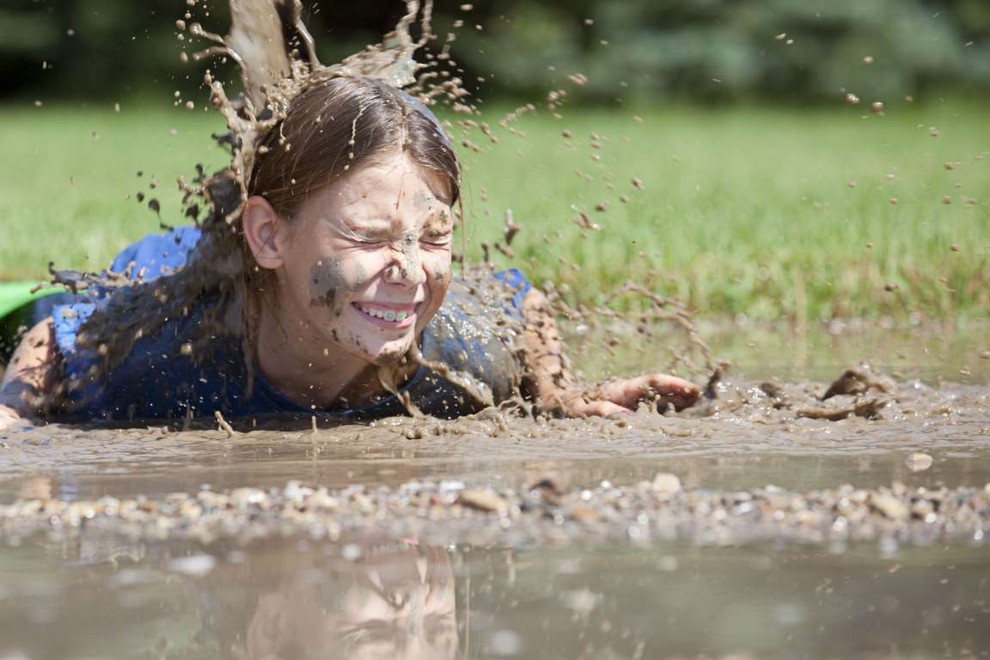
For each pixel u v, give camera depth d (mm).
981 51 59219
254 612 3525
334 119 6504
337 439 6434
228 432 6609
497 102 56281
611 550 4109
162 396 7191
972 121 48781
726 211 18203
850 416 6945
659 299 9148
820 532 4312
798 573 3844
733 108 58219
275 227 6676
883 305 12648
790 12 59000
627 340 11055
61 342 7359
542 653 3203
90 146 34781
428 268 6621
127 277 7777
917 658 3180
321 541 4238
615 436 6414
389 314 6559
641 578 3797
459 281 7828
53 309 7906
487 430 6637
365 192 6453
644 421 6848
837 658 3162
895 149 34688
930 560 3990
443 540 4234
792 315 12633
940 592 3672
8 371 7480
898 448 5969
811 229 15961
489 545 4176
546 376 7785
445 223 6672
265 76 7059
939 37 58906
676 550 4098
